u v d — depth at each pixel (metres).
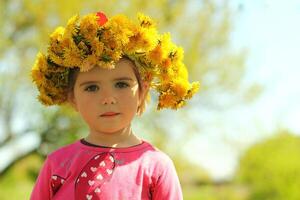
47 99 3.30
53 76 3.24
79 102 3.06
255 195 16.20
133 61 3.08
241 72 14.48
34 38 13.42
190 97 3.32
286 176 15.88
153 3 13.65
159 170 3.02
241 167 16.14
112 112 2.99
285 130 16.02
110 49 2.98
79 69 3.06
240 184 16.91
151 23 3.13
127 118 3.03
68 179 3.02
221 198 17.16
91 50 3.01
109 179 2.96
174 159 14.48
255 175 16.09
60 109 13.10
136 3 13.29
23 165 16.89
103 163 3.00
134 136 3.12
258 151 15.96
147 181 2.98
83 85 3.03
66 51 3.04
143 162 3.02
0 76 13.46
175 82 3.26
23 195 19.03
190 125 14.36
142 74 3.15
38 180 3.14
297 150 15.95
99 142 3.07
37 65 3.27
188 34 14.23
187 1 14.19
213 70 14.38
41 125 13.85
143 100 3.19
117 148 3.04
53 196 3.07
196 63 14.20
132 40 3.04
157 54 3.12
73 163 3.04
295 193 15.84
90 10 13.03
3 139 14.33
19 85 13.59
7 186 18.89
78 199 2.96
